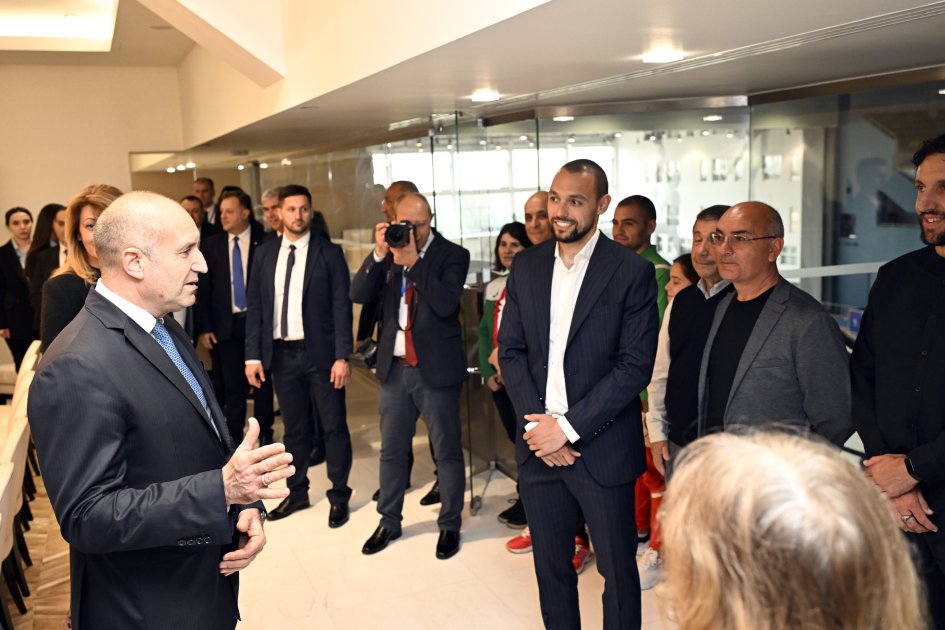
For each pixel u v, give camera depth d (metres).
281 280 4.23
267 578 3.59
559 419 2.54
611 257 2.62
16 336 6.43
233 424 5.36
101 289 1.80
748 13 2.07
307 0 3.75
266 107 4.65
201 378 2.00
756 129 4.08
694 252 2.89
